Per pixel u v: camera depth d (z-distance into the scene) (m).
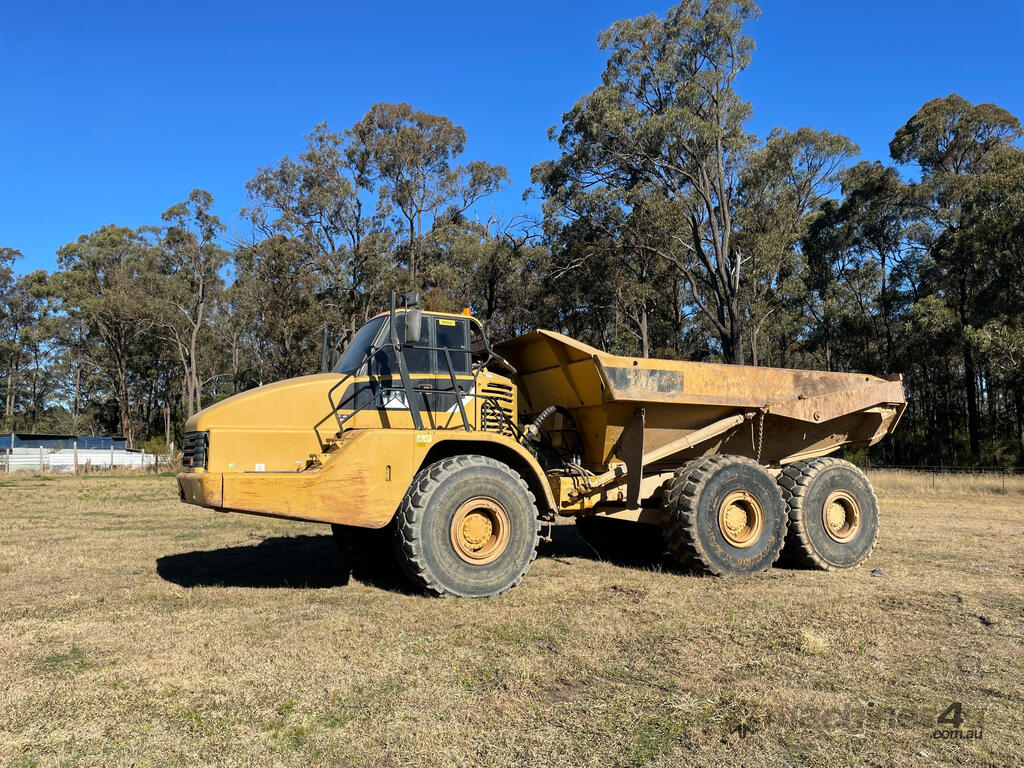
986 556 7.79
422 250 38.88
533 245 35.59
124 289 52.34
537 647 4.30
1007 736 3.09
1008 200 28.52
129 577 6.46
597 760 2.83
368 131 38.56
